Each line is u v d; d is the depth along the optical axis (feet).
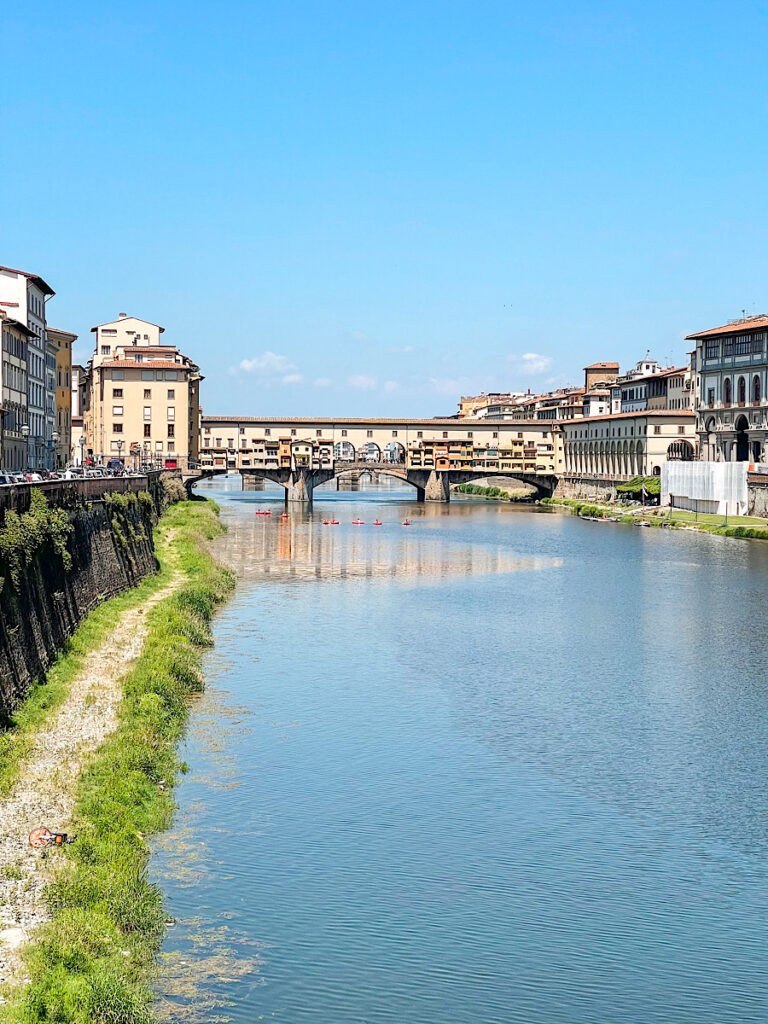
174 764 163.84
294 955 112.88
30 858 122.42
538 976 111.86
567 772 169.89
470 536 547.08
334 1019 102.63
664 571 400.88
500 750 179.52
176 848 135.74
